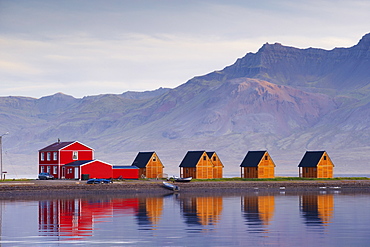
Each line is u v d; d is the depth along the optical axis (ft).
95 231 268.41
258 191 548.31
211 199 443.73
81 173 561.43
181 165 620.90
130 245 234.17
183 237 251.39
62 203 402.52
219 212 345.92
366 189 583.58
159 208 369.09
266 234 258.78
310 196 479.41
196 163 605.73
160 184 519.19
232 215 329.52
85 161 577.43
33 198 445.37
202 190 534.37
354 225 286.05
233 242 239.30
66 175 584.81
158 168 627.87
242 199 443.32
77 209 361.71
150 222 299.17
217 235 256.11
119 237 251.60
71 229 274.98
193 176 608.60
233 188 545.03
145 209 362.33
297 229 273.13
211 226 284.20
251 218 315.78
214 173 627.46
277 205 391.45
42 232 265.95
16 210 355.36
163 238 248.73
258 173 618.44
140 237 251.60
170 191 521.24
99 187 497.05
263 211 351.25
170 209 362.33
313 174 641.81
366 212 344.28
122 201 419.95
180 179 553.23
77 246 232.94
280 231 266.98
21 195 469.57
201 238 248.52
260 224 291.38
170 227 280.92
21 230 272.10
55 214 334.24
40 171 616.39
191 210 356.18
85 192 490.90
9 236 255.29
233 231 267.18
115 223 295.28
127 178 590.55
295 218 315.17
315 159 643.04
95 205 388.16
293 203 407.03
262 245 233.35
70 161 596.70
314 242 239.09
